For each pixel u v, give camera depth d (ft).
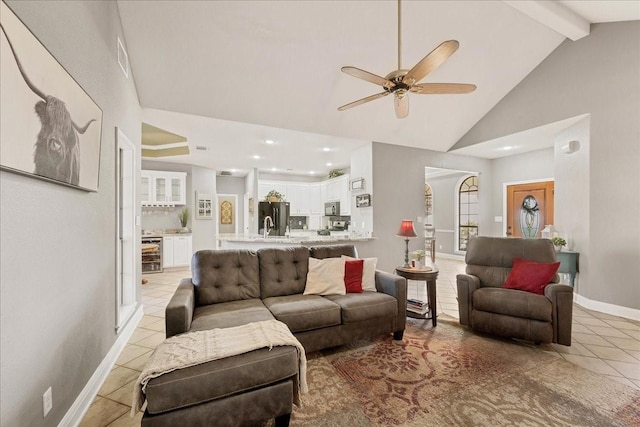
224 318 6.88
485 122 16.53
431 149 18.69
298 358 5.60
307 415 5.52
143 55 9.39
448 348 8.31
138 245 11.01
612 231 11.41
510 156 20.17
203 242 22.97
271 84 11.44
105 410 5.72
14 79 3.37
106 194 7.09
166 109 11.66
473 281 9.49
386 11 9.68
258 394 4.93
